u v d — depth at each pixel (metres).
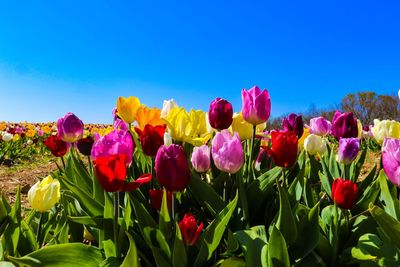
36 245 0.53
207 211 0.61
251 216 0.57
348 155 0.60
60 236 0.56
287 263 0.42
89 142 0.73
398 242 0.41
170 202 0.54
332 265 0.48
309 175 0.77
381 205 0.60
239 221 0.54
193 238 0.45
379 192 0.64
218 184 0.64
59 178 0.60
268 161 0.79
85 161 2.07
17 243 0.51
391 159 0.45
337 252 0.50
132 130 0.80
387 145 0.46
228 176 0.60
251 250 0.45
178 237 0.44
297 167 0.74
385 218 0.40
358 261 0.47
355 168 0.75
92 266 0.46
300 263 0.46
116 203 0.45
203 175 0.76
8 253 0.50
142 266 0.51
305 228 0.48
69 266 0.45
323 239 0.48
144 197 0.59
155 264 0.49
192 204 0.63
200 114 0.69
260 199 0.57
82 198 0.52
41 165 2.36
